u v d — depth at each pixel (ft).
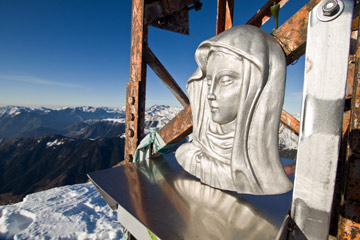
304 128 2.84
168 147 6.81
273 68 3.77
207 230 3.10
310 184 2.85
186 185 4.80
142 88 7.41
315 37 2.68
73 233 17.08
